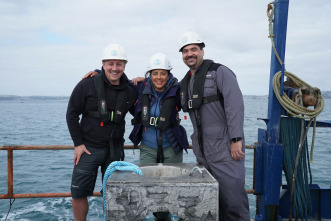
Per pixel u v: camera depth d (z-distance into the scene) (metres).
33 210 9.83
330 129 42.31
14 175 15.36
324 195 3.52
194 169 2.36
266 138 3.40
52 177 14.98
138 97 3.32
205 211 2.18
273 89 3.27
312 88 3.24
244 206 2.87
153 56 3.17
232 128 2.74
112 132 3.07
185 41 2.95
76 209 3.10
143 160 3.35
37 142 30.52
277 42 3.24
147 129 3.29
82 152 3.02
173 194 2.17
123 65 3.06
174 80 3.23
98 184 12.00
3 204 10.39
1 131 41.34
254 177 3.44
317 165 16.06
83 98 3.04
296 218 3.39
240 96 2.80
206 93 2.89
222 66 2.89
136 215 2.16
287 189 3.51
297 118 3.35
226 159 2.84
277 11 3.21
